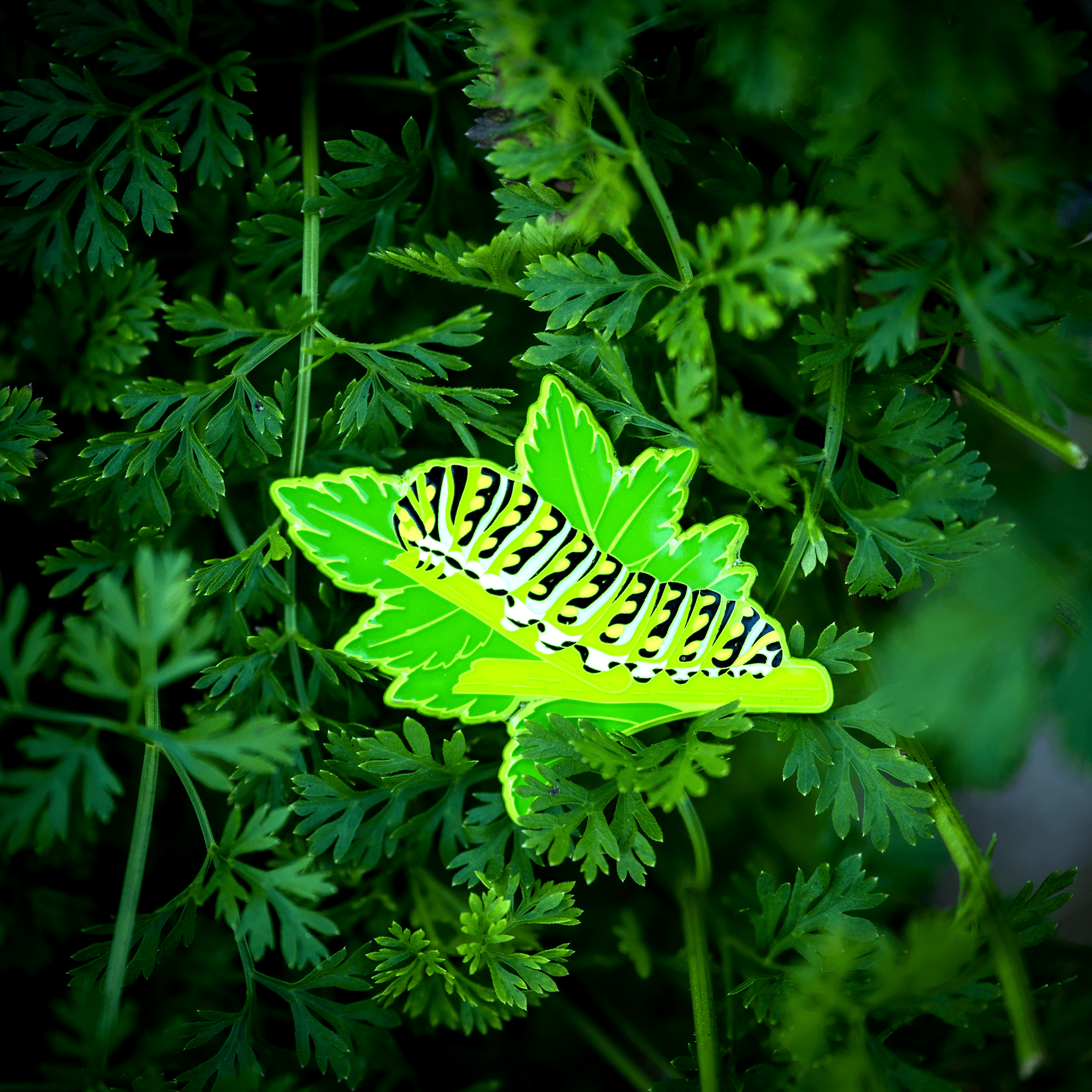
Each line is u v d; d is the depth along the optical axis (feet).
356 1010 0.91
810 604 0.96
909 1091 0.89
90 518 0.92
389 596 0.87
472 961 0.94
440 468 0.87
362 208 0.92
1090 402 0.85
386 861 0.94
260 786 0.91
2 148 0.93
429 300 0.96
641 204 0.94
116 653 0.89
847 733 0.89
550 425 0.87
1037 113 0.85
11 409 0.90
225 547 0.95
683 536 0.87
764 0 0.85
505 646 0.88
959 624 0.89
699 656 0.88
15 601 0.85
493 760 0.95
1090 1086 0.90
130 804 0.96
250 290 0.94
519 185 0.88
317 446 0.92
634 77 0.89
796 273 0.84
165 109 0.91
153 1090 0.88
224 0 0.91
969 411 0.94
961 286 0.85
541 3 0.83
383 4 0.93
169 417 0.89
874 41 0.84
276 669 0.93
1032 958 0.93
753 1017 0.93
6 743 0.95
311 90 0.93
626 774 0.87
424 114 0.94
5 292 0.95
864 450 0.91
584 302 0.88
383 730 0.89
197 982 0.95
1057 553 0.90
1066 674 0.88
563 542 0.87
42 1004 0.94
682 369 0.86
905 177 0.85
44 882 0.95
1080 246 0.86
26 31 0.92
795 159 0.92
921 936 0.86
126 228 0.95
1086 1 0.92
